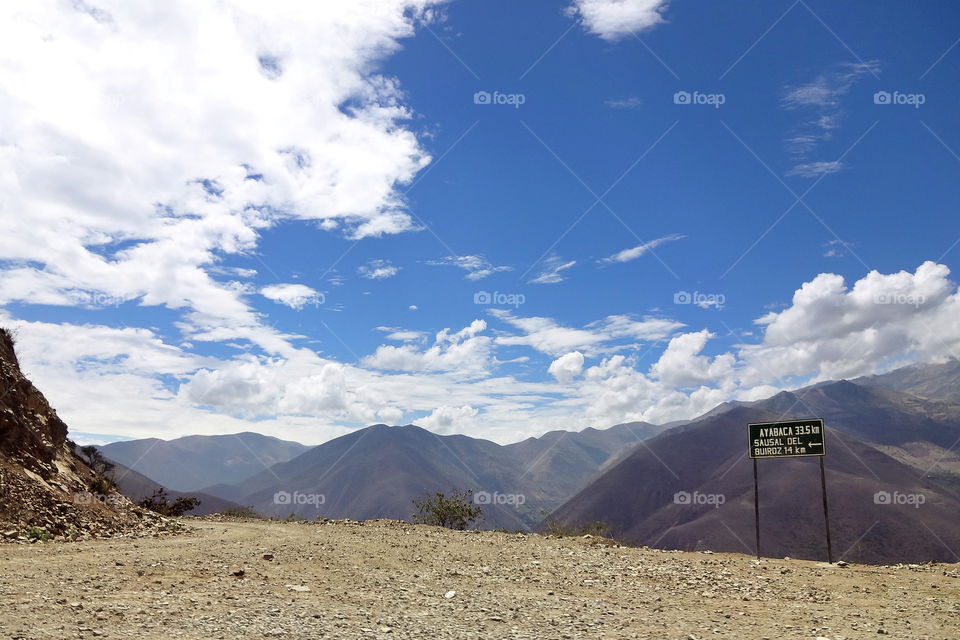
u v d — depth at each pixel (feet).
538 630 33.32
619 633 33.40
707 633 34.14
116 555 53.42
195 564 49.44
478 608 38.40
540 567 56.29
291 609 35.32
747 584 50.37
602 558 63.05
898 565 63.36
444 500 127.13
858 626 36.83
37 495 72.08
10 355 95.14
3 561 47.39
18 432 82.43
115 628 29.01
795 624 37.24
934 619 39.29
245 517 114.52
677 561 62.08
